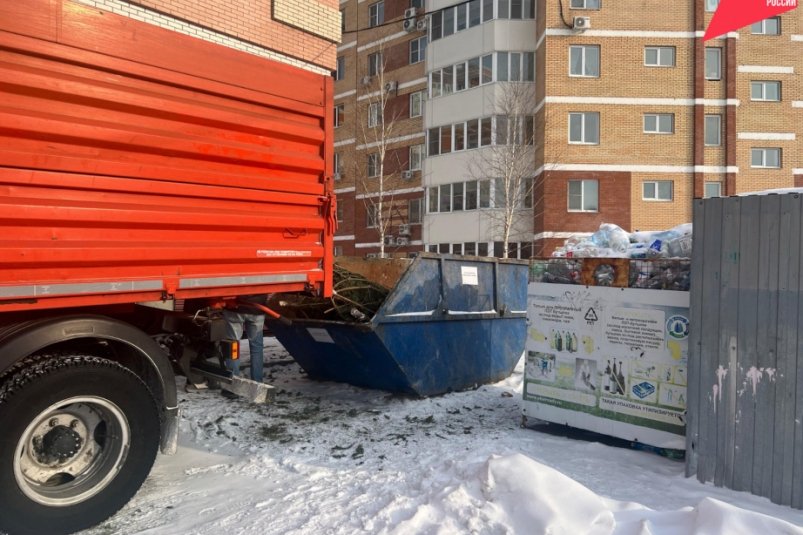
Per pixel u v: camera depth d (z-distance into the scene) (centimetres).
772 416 386
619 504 346
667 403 472
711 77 2452
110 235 348
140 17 362
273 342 1084
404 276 651
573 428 574
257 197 424
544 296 559
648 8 2405
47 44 320
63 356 340
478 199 2636
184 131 385
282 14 445
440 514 342
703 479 419
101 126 344
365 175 3284
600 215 2391
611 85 2397
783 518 359
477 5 2666
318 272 471
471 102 2664
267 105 434
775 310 386
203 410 622
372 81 3250
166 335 446
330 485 420
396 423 601
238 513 371
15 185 311
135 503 391
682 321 465
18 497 320
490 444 519
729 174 2416
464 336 733
